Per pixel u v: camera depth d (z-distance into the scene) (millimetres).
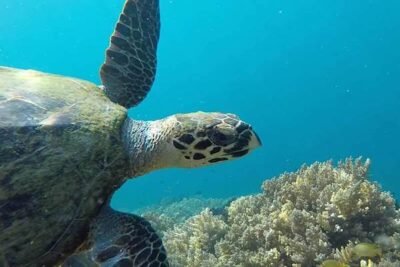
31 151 395
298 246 763
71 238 414
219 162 548
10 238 372
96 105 501
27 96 445
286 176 1042
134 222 458
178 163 544
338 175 931
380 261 723
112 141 468
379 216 819
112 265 412
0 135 387
